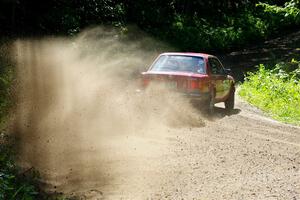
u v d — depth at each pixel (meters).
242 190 8.03
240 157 10.41
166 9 54.09
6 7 30.73
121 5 41.34
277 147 11.88
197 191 7.88
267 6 38.62
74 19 33.03
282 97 23.17
